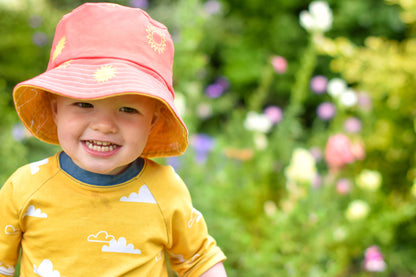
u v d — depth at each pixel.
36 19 4.24
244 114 3.94
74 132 1.12
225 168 2.92
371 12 4.46
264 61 4.78
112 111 1.12
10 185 1.22
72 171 1.21
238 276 2.33
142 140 1.16
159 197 1.25
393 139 3.42
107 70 1.10
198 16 3.48
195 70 3.42
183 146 1.29
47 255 1.18
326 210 2.59
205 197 2.42
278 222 2.36
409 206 2.77
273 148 3.37
